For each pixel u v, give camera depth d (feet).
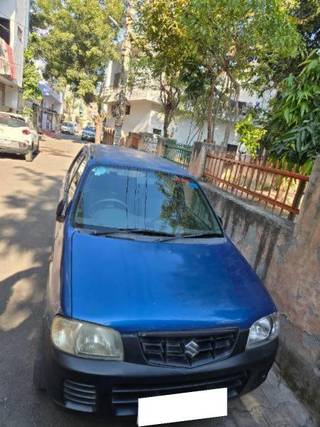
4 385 7.18
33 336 8.80
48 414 6.70
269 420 7.63
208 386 6.31
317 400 7.84
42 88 95.04
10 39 51.96
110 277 6.72
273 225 11.21
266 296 7.51
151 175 10.51
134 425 6.72
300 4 25.70
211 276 7.52
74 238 7.89
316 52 14.78
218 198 16.16
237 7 16.96
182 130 62.95
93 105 84.38
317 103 13.25
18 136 34.14
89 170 10.03
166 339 5.94
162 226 9.20
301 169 12.95
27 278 11.72
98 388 5.70
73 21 72.33
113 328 5.79
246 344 6.57
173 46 27.20
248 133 19.33
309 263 9.10
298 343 8.94
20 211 18.95
